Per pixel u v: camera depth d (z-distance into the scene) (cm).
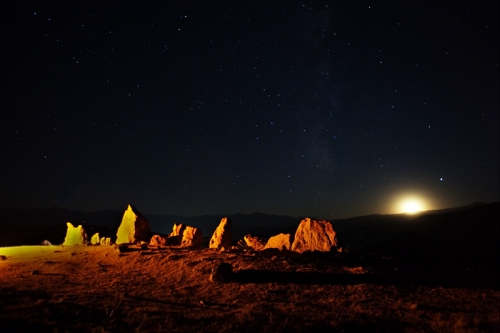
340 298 1292
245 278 1521
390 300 1282
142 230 2825
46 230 5312
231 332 962
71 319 1014
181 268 1698
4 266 1762
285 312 1127
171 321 1032
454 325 1018
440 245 3391
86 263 1883
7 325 909
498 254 2783
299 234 2372
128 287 1413
